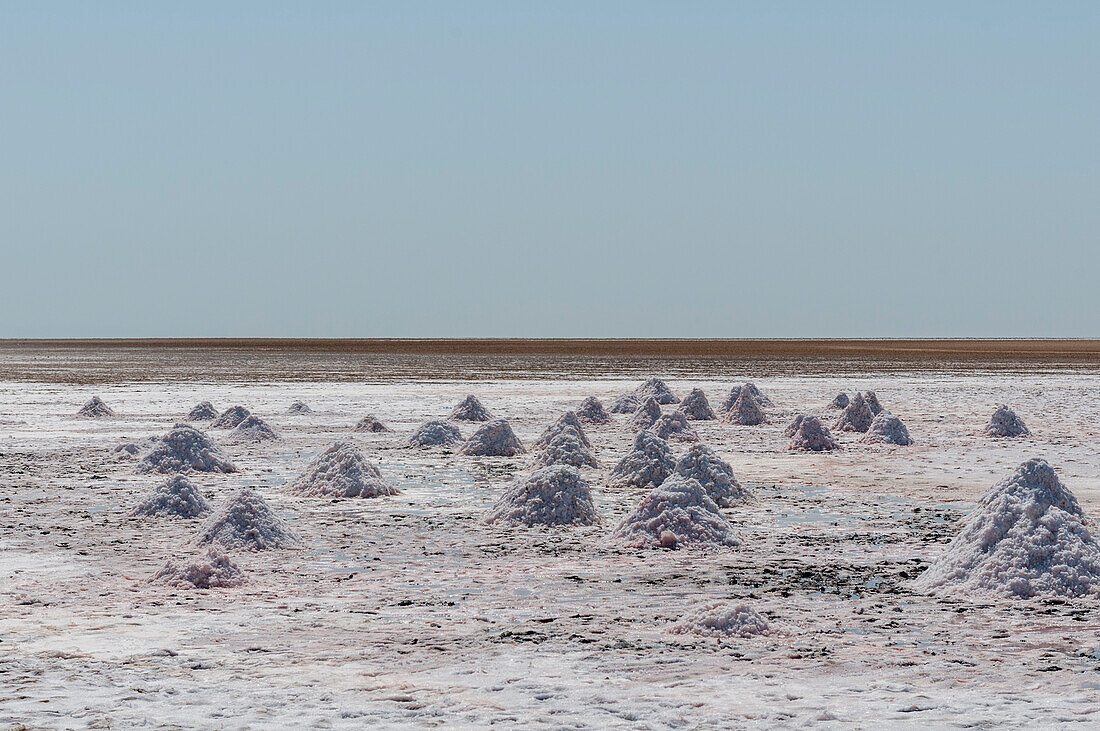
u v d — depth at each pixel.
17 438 56.00
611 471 40.44
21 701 14.52
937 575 22.50
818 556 26.00
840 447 52.25
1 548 26.53
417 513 32.84
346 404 83.50
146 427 62.94
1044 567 21.75
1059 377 132.50
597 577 23.42
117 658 16.73
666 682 15.52
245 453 50.56
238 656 16.86
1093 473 42.59
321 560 25.33
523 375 136.00
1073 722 13.78
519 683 15.40
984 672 16.05
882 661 16.62
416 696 14.80
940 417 73.06
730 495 34.78
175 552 26.16
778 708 14.34
